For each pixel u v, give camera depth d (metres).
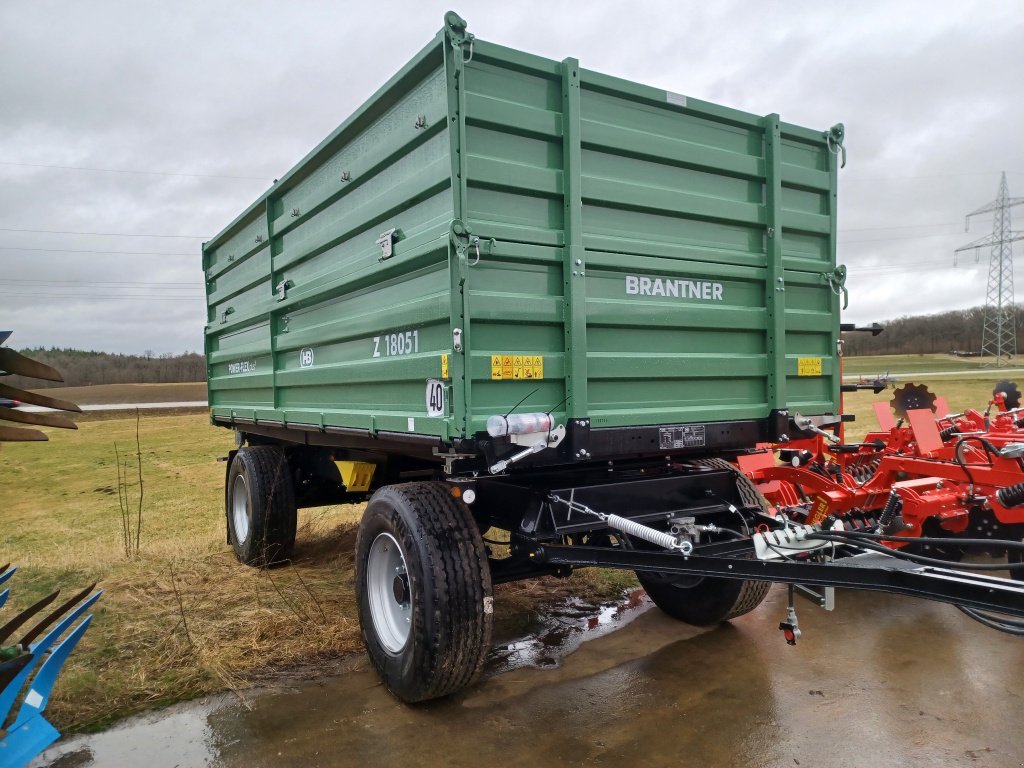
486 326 3.03
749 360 3.82
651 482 3.71
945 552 5.05
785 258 3.98
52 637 2.90
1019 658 3.89
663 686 3.59
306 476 6.33
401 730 3.19
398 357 3.53
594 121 3.33
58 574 5.71
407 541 3.28
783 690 3.52
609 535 4.12
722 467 4.18
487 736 3.13
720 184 3.77
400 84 3.31
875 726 3.15
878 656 3.93
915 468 5.08
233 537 6.38
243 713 3.38
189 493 12.20
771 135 3.86
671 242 3.58
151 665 3.86
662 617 4.59
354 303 4.03
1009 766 2.83
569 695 3.51
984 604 2.20
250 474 5.88
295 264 4.89
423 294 3.25
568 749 3.01
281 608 4.72
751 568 2.83
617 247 3.36
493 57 3.04
